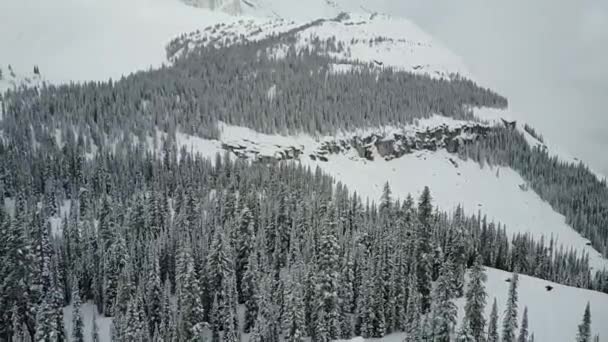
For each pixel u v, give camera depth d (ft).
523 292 378.73
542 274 513.45
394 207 496.23
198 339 290.56
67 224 394.52
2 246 321.32
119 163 523.29
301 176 543.39
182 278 306.96
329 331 309.42
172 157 545.44
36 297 314.55
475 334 293.02
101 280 354.74
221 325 312.71
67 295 361.71
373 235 393.70
